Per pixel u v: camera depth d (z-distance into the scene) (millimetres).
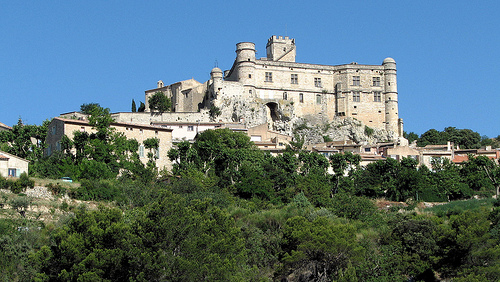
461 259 69812
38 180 79188
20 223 66312
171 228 58062
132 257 55844
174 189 86562
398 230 77062
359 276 67125
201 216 63219
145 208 67812
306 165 102625
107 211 63750
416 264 71312
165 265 55750
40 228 65875
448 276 70375
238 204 86312
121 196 80250
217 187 92812
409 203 97688
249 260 69250
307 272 68750
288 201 92438
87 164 88000
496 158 124250
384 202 97375
